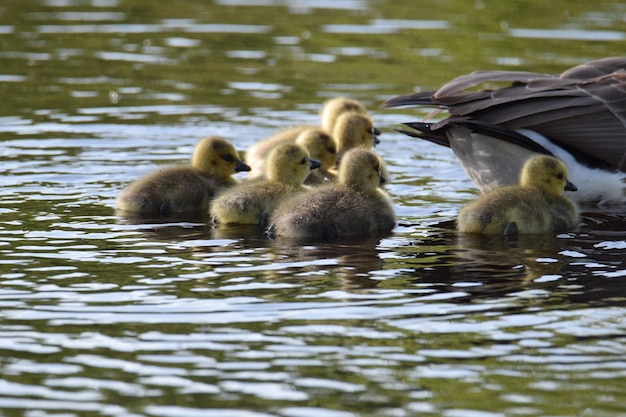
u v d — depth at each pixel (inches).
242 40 1047.0
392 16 1157.1
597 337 368.2
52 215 535.8
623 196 551.5
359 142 666.8
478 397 324.2
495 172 562.3
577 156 551.5
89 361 348.5
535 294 413.4
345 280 431.8
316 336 369.7
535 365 345.7
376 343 363.6
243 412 314.3
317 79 896.3
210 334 371.2
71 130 720.3
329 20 1139.3
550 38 1031.6
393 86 872.9
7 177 606.9
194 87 860.6
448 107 556.7
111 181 607.5
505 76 596.1
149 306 399.2
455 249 482.6
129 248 478.6
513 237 506.9
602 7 1189.1
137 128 730.8
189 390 328.2
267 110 790.5
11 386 329.7
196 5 1219.9
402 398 323.3
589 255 471.2
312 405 319.0
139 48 1005.2
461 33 1067.3
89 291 415.8
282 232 506.0
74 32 1067.9
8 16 1141.1
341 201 514.9
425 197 590.6
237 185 561.9
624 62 604.1
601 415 312.0
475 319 386.3
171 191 557.3
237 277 435.2
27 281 427.2
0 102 797.2
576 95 545.3
